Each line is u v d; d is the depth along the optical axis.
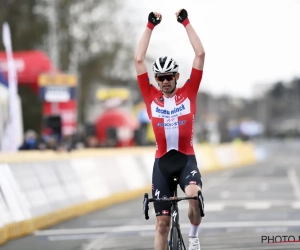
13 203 32.84
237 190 59.34
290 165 117.50
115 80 118.56
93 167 49.56
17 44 104.06
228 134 195.88
